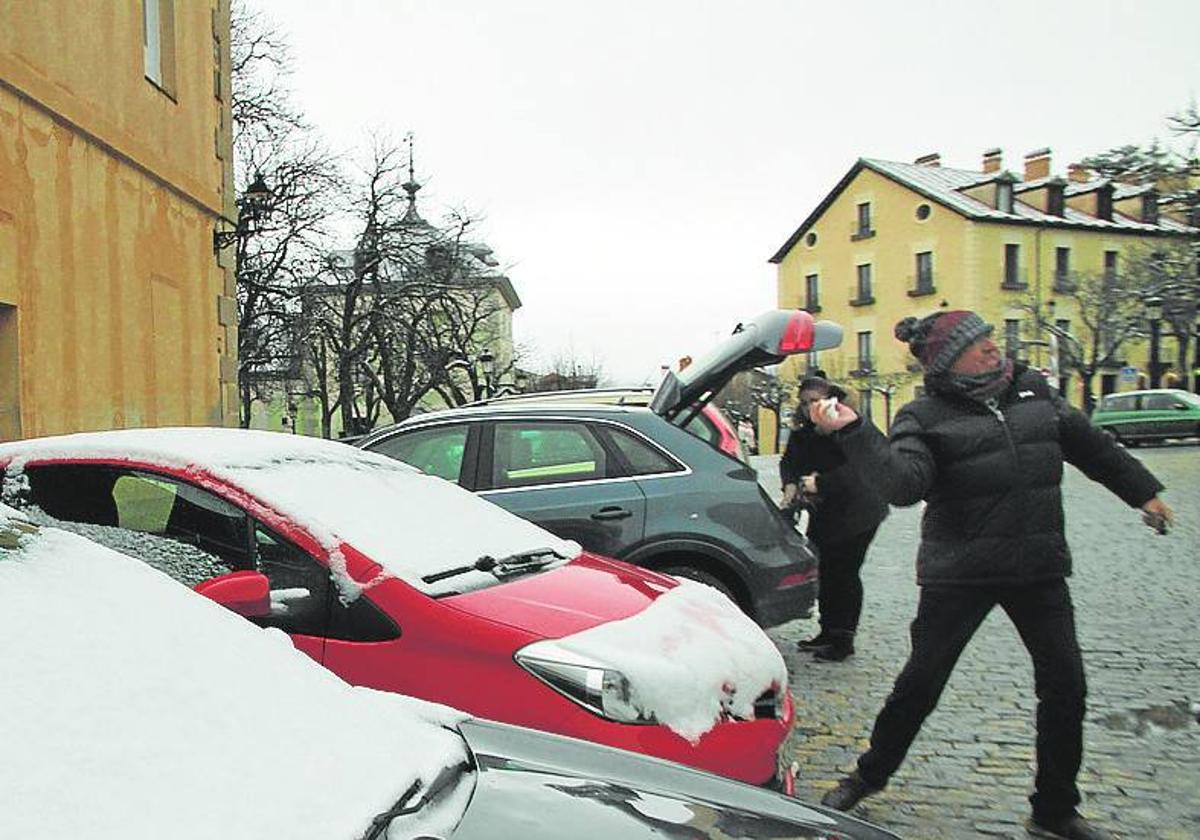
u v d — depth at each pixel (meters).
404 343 36.62
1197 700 6.07
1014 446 4.14
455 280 37.97
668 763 2.59
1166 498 18.23
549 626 3.77
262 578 3.54
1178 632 7.79
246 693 2.08
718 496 6.49
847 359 61.66
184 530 4.17
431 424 7.00
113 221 10.52
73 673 1.86
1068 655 4.18
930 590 4.26
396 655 3.75
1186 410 36.69
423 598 3.82
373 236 34.53
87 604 2.06
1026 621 4.23
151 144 11.38
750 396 61.53
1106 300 51.00
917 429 4.22
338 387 39.97
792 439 7.41
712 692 3.73
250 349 31.17
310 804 1.84
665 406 7.09
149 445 4.44
